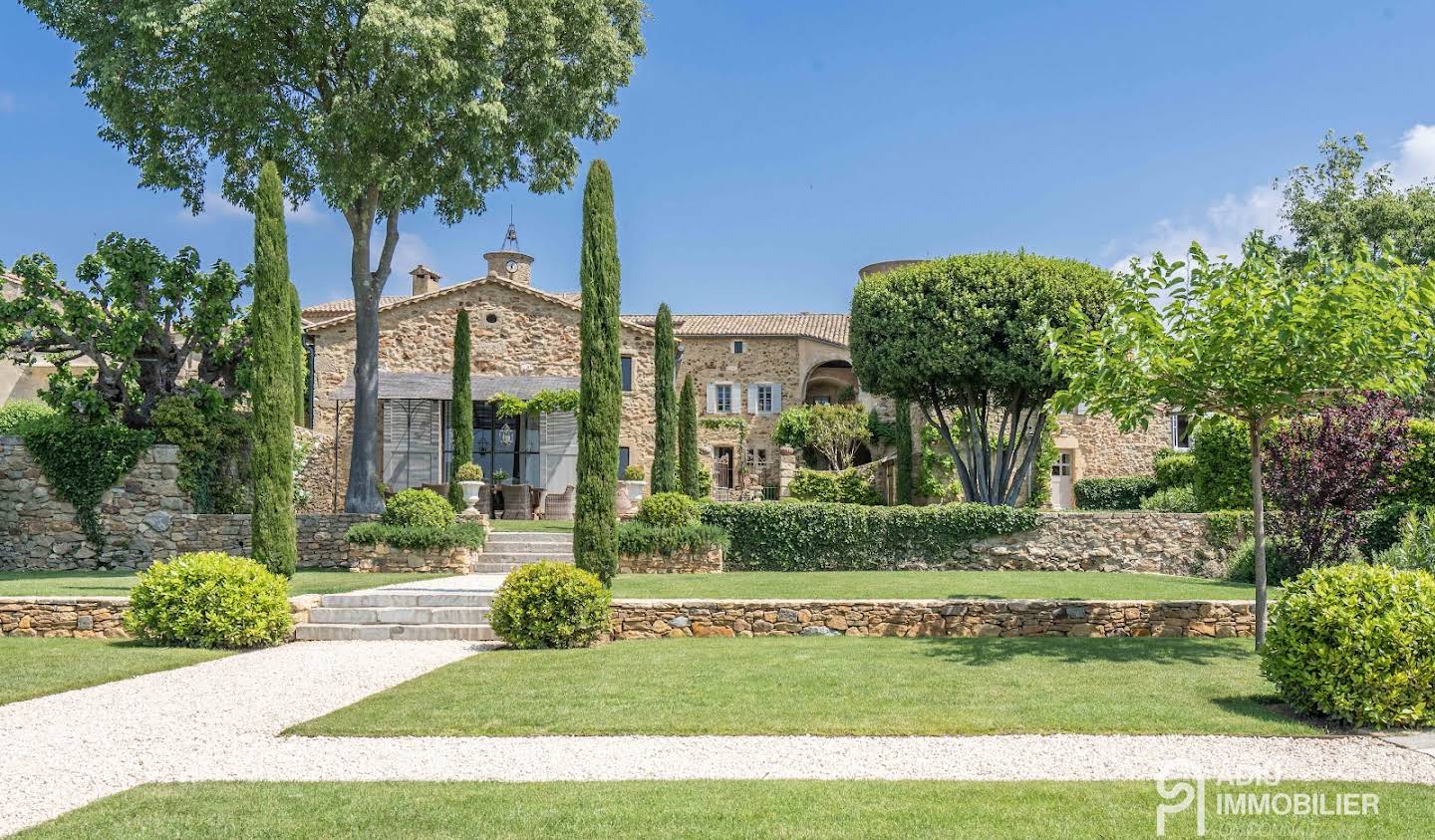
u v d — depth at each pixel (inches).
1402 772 248.7
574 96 893.8
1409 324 364.5
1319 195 1203.9
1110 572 729.6
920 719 299.0
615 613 488.1
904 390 874.1
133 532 756.0
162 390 802.2
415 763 257.4
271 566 572.4
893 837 195.6
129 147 861.2
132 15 727.7
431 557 726.5
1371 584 312.2
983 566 751.7
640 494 1008.9
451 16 761.0
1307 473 601.9
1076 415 1203.9
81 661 415.8
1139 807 214.8
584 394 545.6
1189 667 388.2
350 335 1147.9
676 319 1550.2
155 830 201.6
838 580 647.1
